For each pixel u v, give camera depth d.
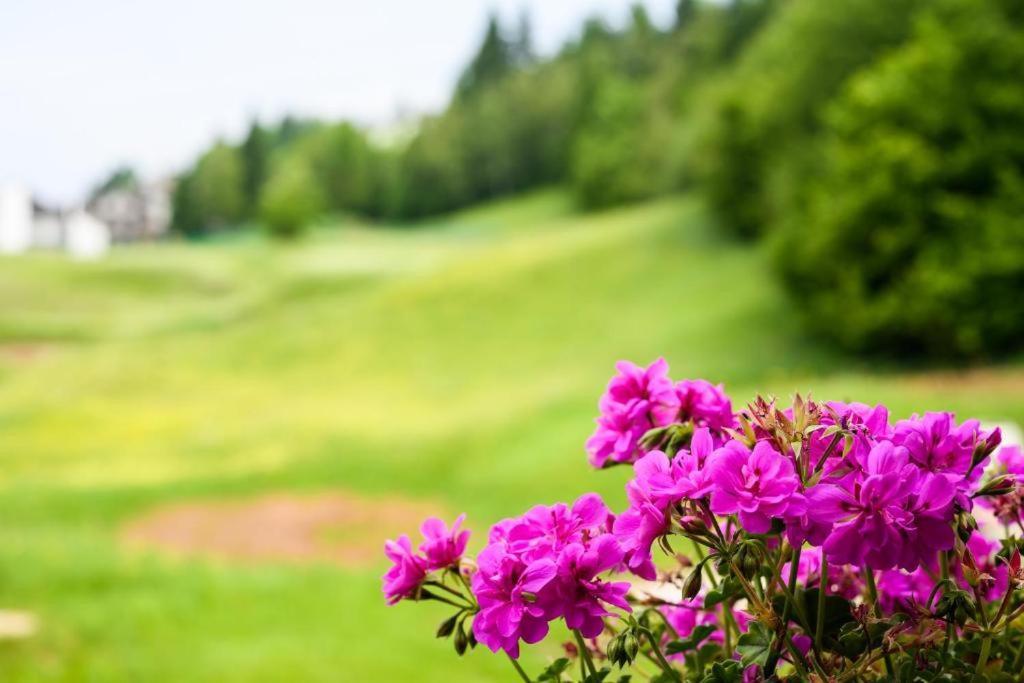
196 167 99.25
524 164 86.81
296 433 23.75
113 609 8.44
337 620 8.09
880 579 1.36
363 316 34.78
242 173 98.50
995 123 20.42
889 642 1.09
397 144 113.00
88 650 7.28
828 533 1.05
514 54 109.75
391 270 57.41
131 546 12.88
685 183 58.00
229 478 19.62
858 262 21.38
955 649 1.14
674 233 35.66
